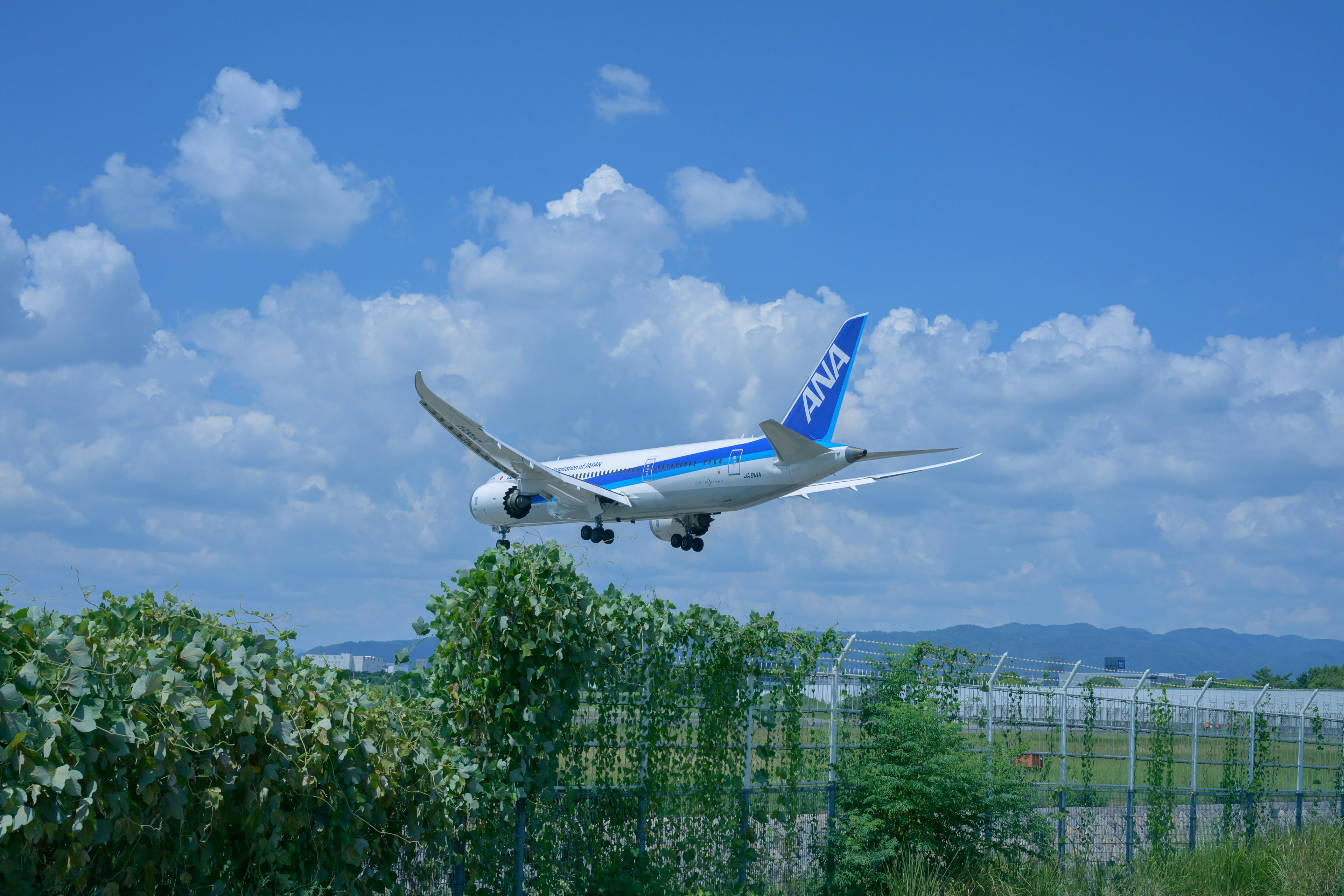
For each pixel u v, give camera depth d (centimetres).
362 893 786
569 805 1032
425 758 798
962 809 1391
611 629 1013
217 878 681
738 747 1212
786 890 1285
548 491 3522
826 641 1319
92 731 541
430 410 3156
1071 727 1770
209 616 677
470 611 919
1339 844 1803
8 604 543
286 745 687
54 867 561
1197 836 1977
